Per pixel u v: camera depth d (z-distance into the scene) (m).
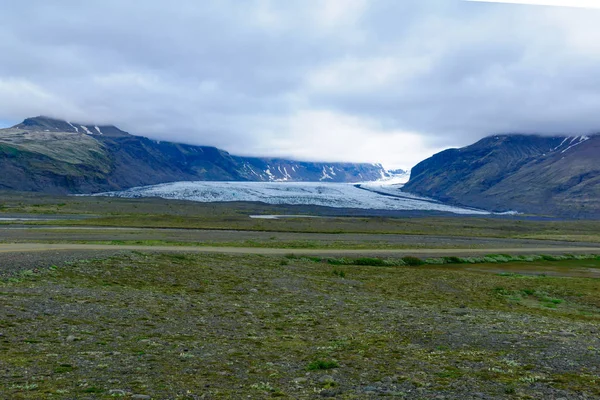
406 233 115.25
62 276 31.06
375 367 14.98
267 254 56.84
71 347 15.98
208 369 14.27
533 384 13.02
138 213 165.88
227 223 119.88
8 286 26.16
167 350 16.41
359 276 46.03
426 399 11.69
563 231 164.38
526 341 19.23
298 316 24.84
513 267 65.38
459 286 42.84
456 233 125.81
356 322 23.69
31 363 13.87
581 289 43.53
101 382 12.44
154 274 35.16
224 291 31.95
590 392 12.27
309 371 14.48
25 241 58.91
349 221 153.50
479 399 11.66
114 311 22.36
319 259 57.50
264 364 15.13
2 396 10.86
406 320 24.59
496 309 32.31
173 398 11.40
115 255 40.38
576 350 17.47
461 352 17.27
